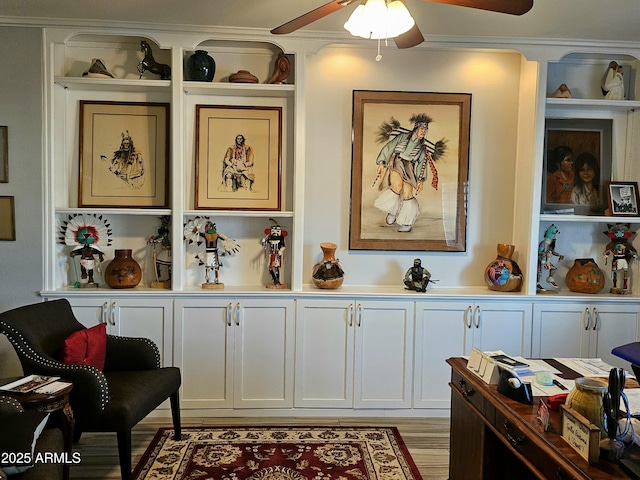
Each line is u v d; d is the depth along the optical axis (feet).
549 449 5.23
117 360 9.96
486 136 12.46
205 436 10.41
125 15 10.36
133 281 11.55
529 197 11.77
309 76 12.21
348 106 12.31
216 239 11.85
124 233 12.14
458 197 12.39
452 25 10.53
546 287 12.55
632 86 12.34
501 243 12.56
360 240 12.40
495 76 12.39
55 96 11.27
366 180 12.36
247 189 12.07
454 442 8.17
